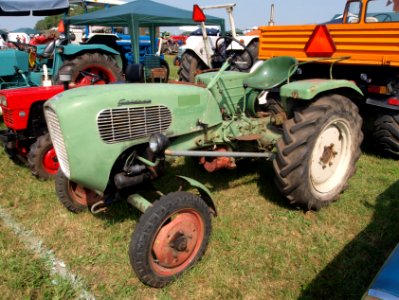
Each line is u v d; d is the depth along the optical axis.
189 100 2.61
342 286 2.16
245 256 2.45
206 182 3.57
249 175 3.74
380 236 2.64
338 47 4.21
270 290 2.16
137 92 2.30
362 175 3.73
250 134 3.15
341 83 2.94
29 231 2.77
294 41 4.60
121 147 2.24
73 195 2.96
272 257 2.43
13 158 4.00
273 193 3.34
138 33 7.33
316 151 2.86
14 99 3.50
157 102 2.40
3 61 5.57
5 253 2.48
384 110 4.07
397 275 1.27
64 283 2.18
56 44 6.52
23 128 3.63
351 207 3.06
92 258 2.44
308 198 2.82
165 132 2.48
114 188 2.43
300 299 2.07
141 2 8.02
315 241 2.62
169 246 2.14
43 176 3.63
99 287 2.18
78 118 2.05
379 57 3.78
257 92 3.34
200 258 2.38
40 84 6.02
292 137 2.74
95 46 6.16
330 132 2.93
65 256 2.48
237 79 3.15
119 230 2.75
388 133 4.04
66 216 2.98
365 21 4.64
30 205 3.19
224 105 3.06
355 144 3.11
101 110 2.12
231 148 3.09
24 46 7.59
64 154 2.17
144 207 2.24
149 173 2.42
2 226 2.84
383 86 3.94
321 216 2.92
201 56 7.20
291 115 3.11
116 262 2.41
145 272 2.07
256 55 6.90
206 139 2.83
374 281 1.28
